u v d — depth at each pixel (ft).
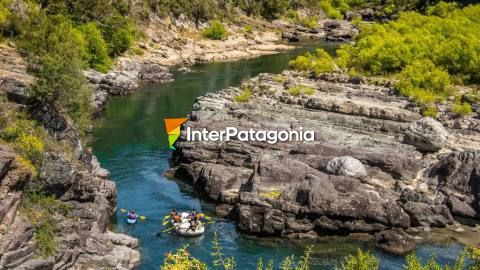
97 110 235.20
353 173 148.87
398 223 136.36
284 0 551.59
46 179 111.34
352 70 273.33
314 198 136.46
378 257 126.00
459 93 231.50
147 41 378.12
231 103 215.92
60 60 145.38
